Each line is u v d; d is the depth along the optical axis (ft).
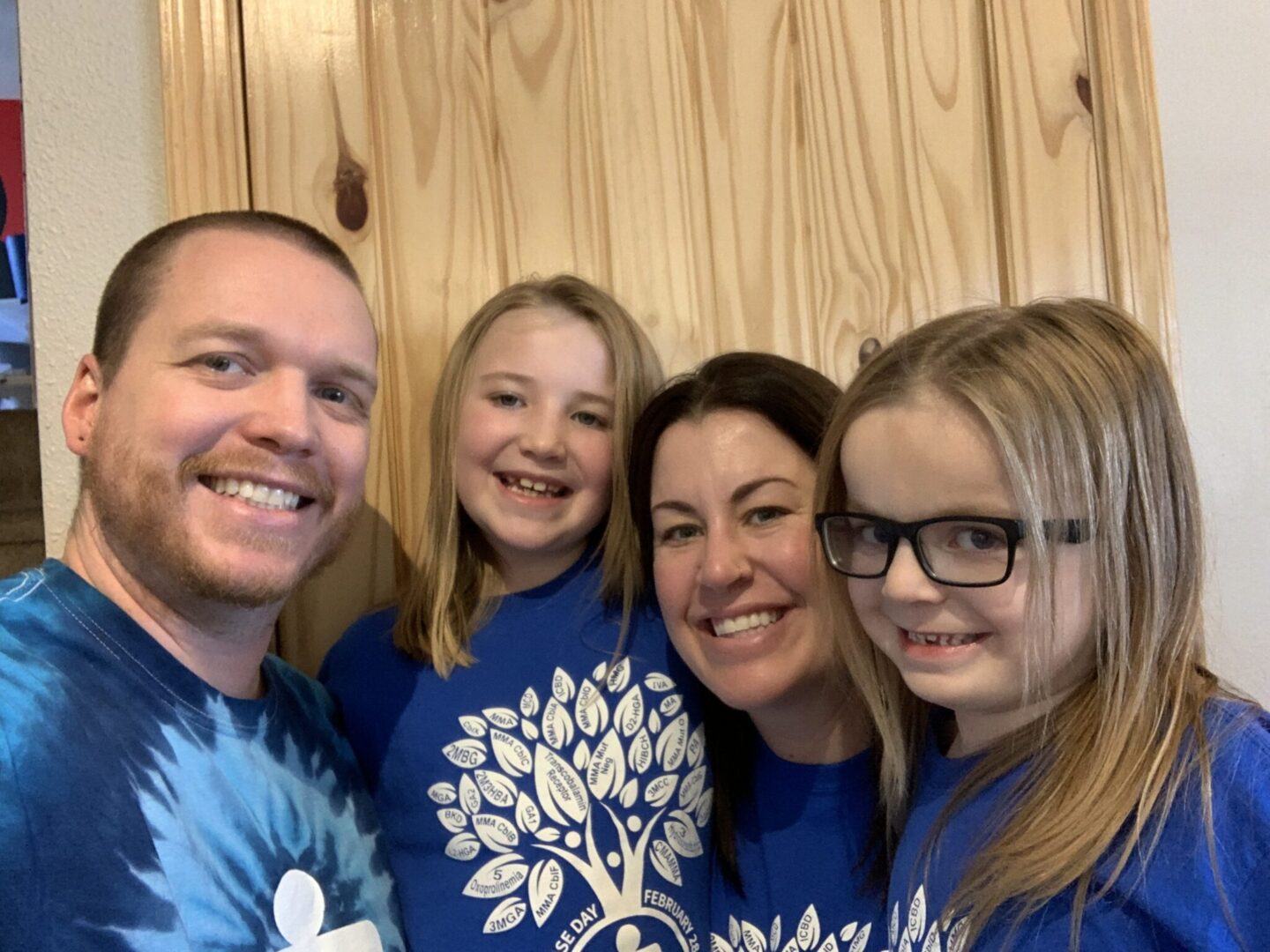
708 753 3.08
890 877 2.49
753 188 3.67
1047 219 3.73
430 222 3.49
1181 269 3.74
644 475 3.08
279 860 2.33
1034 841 1.98
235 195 3.29
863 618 2.31
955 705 2.12
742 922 2.82
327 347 2.45
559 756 2.93
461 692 3.00
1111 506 2.00
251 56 3.35
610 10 3.61
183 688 2.29
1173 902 1.79
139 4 3.26
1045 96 3.74
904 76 3.74
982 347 2.12
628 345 3.22
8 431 3.12
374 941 2.49
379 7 3.47
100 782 2.06
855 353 3.69
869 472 2.17
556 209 3.56
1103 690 2.01
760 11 3.68
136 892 2.01
